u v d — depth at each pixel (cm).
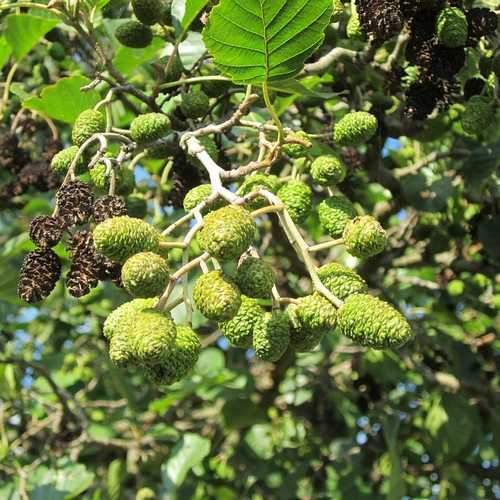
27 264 36
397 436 78
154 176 62
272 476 84
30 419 82
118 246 31
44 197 79
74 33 60
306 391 81
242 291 32
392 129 55
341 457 83
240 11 35
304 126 54
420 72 43
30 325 90
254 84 37
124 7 59
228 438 82
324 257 70
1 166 55
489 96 45
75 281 35
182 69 46
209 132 40
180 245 32
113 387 77
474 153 56
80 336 88
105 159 38
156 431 74
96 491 77
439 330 73
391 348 31
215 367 77
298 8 35
